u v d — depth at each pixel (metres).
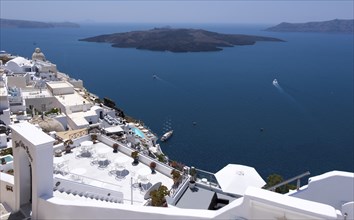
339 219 8.69
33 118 51.38
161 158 44.88
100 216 10.99
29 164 13.46
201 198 28.50
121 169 33.75
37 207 12.02
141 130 72.94
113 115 68.81
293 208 8.13
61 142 39.53
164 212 10.13
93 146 39.16
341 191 11.46
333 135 85.81
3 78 64.38
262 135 85.44
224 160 69.31
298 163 68.38
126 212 10.59
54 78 86.69
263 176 62.44
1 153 35.75
